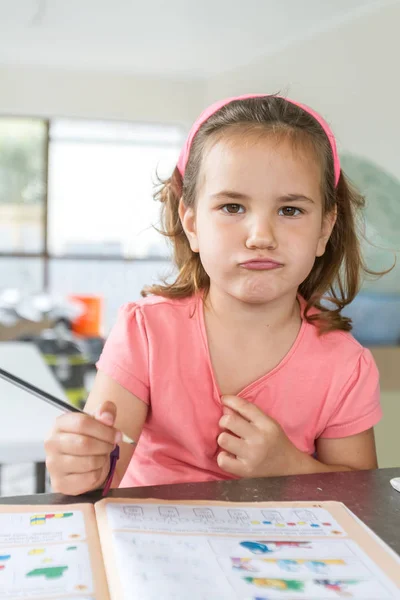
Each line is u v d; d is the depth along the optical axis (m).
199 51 4.56
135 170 5.97
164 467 0.89
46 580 0.46
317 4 3.64
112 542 0.52
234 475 0.88
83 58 4.79
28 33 4.21
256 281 0.78
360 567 0.49
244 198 0.77
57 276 6.00
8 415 1.31
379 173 3.62
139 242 6.07
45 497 0.63
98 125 5.78
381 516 0.60
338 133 3.90
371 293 3.36
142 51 4.59
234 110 0.84
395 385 2.67
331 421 0.92
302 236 0.78
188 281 0.97
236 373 0.90
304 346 0.91
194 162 0.85
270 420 0.80
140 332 0.91
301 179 0.78
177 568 0.48
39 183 5.95
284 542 0.53
